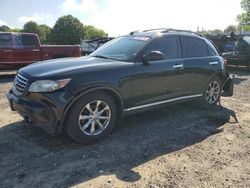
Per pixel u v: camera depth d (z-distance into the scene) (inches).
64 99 173.6
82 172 157.1
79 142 186.2
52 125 175.3
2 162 165.2
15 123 223.3
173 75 230.8
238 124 238.7
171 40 235.8
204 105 271.4
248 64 567.5
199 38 262.8
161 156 177.9
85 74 182.7
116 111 201.3
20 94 186.5
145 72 210.1
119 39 241.9
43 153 176.1
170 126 227.1
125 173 157.8
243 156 182.1
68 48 520.1
